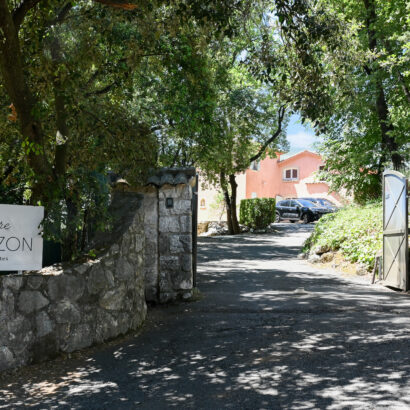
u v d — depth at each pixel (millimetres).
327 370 4555
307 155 43594
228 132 19656
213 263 14906
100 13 7738
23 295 5117
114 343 6078
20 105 6102
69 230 6246
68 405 4066
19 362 5043
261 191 42938
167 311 8156
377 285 10477
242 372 4668
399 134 19812
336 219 16234
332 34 7500
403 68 18266
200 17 7020
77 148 7961
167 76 12055
